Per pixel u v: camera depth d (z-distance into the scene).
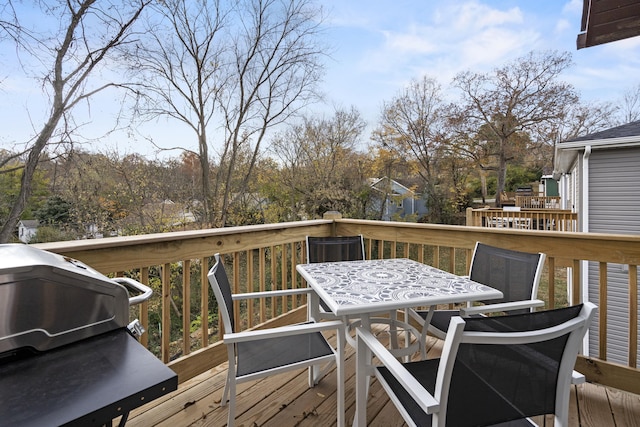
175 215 8.45
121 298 0.97
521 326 0.95
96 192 6.74
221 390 1.96
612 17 1.92
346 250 2.50
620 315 4.25
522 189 16.09
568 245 2.05
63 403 0.67
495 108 14.88
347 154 12.24
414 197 14.16
